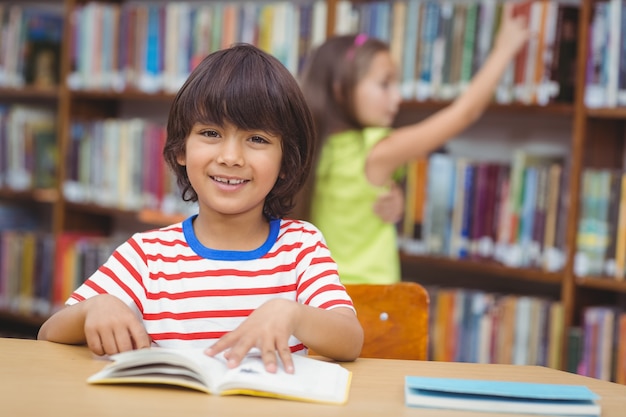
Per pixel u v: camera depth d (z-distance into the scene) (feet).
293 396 3.19
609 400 3.37
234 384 3.19
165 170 9.99
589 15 7.65
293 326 3.55
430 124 7.07
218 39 9.59
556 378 3.71
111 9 10.51
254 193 4.09
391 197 6.99
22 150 11.39
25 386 3.22
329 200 6.81
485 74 7.20
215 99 3.96
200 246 4.27
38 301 11.20
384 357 4.77
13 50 11.52
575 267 7.76
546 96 7.84
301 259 4.29
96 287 4.18
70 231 11.23
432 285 9.48
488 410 3.15
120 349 3.61
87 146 10.75
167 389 3.24
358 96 6.88
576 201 7.71
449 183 8.39
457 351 8.26
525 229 8.01
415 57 8.44
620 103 7.54
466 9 8.18
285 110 4.08
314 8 8.96
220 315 4.16
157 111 11.48
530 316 7.90
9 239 11.44
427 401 3.18
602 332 7.59
